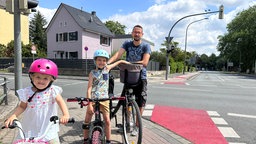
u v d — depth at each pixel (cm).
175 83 2008
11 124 252
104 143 369
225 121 695
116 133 532
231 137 552
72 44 3922
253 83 2244
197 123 664
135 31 508
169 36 2356
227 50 7762
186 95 1201
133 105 449
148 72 3036
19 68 755
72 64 2738
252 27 6531
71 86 1522
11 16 4578
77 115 690
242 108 893
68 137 500
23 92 294
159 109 844
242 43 6719
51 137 280
